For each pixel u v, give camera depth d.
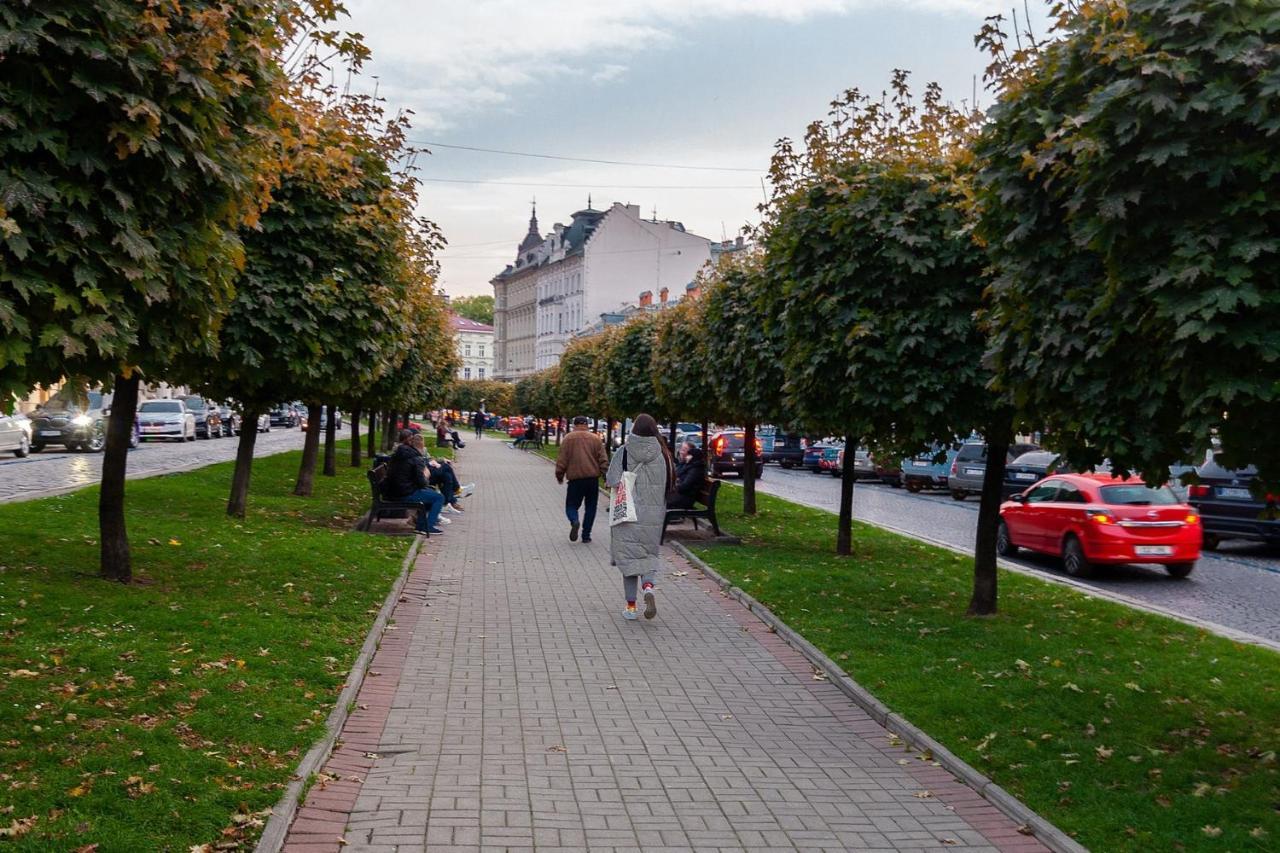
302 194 12.44
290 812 4.92
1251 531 18.11
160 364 6.27
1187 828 5.09
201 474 21.97
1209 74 5.07
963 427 10.55
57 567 9.72
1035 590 12.83
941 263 10.48
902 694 7.51
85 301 5.30
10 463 26.09
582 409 46.50
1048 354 6.08
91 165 5.16
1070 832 5.07
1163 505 15.32
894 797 5.67
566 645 9.25
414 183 14.14
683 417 24.92
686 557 15.02
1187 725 6.86
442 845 4.79
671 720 7.03
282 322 12.34
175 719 5.87
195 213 6.06
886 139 12.16
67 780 4.79
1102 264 5.76
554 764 6.03
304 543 13.18
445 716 6.91
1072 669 8.39
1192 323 4.79
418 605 10.81
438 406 50.03
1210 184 4.95
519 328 130.88
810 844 5.00
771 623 10.25
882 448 11.96
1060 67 5.98
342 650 8.09
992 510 10.91
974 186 6.85
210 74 5.82
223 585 9.97
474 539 16.69
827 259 11.56
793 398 12.27
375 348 13.12
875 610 10.93
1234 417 5.19
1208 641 9.88
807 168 12.81
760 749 6.46
